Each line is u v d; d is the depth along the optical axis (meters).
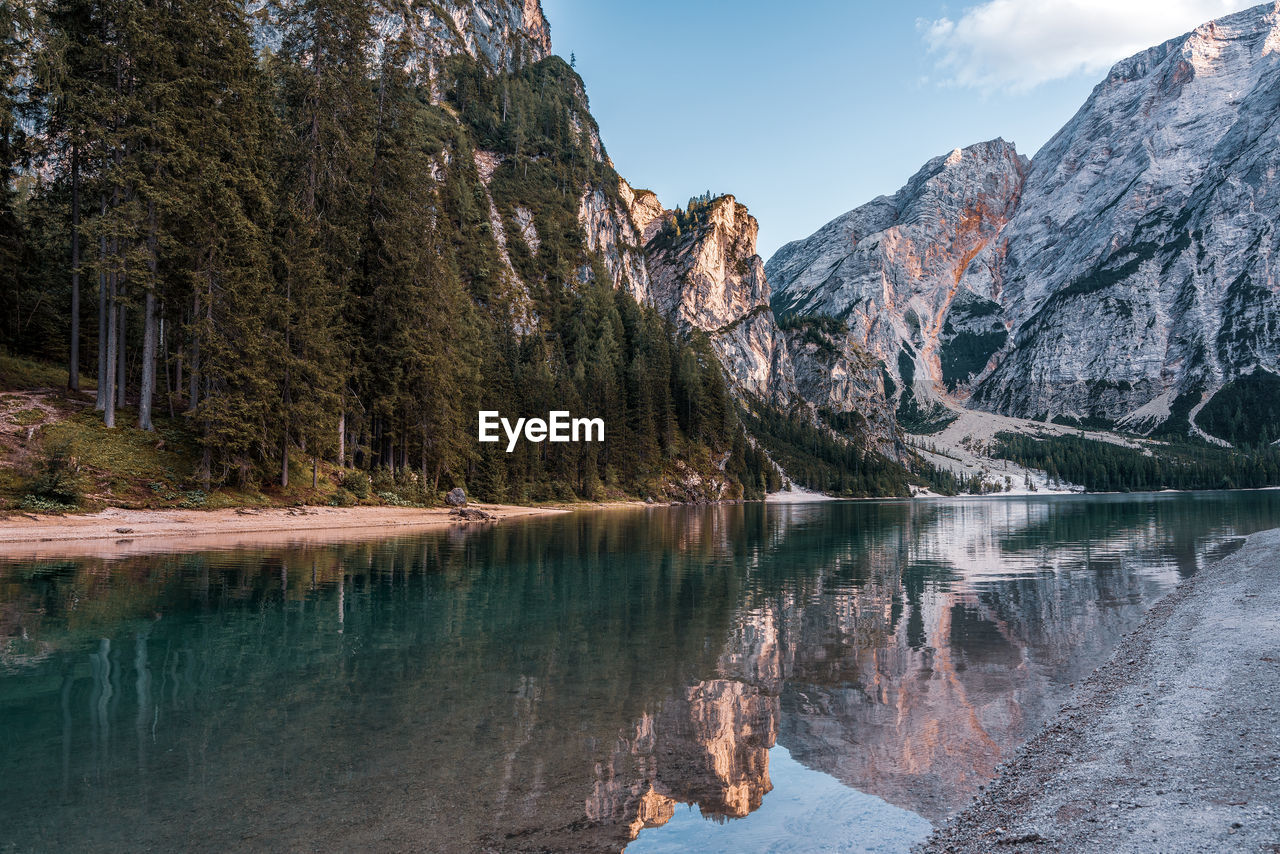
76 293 45.25
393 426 66.38
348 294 62.84
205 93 46.78
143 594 20.97
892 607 22.20
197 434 46.28
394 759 9.60
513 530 53.00
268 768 9.22
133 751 9.73
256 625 17.78
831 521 75.62
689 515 88.75
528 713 11.71
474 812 8.00
